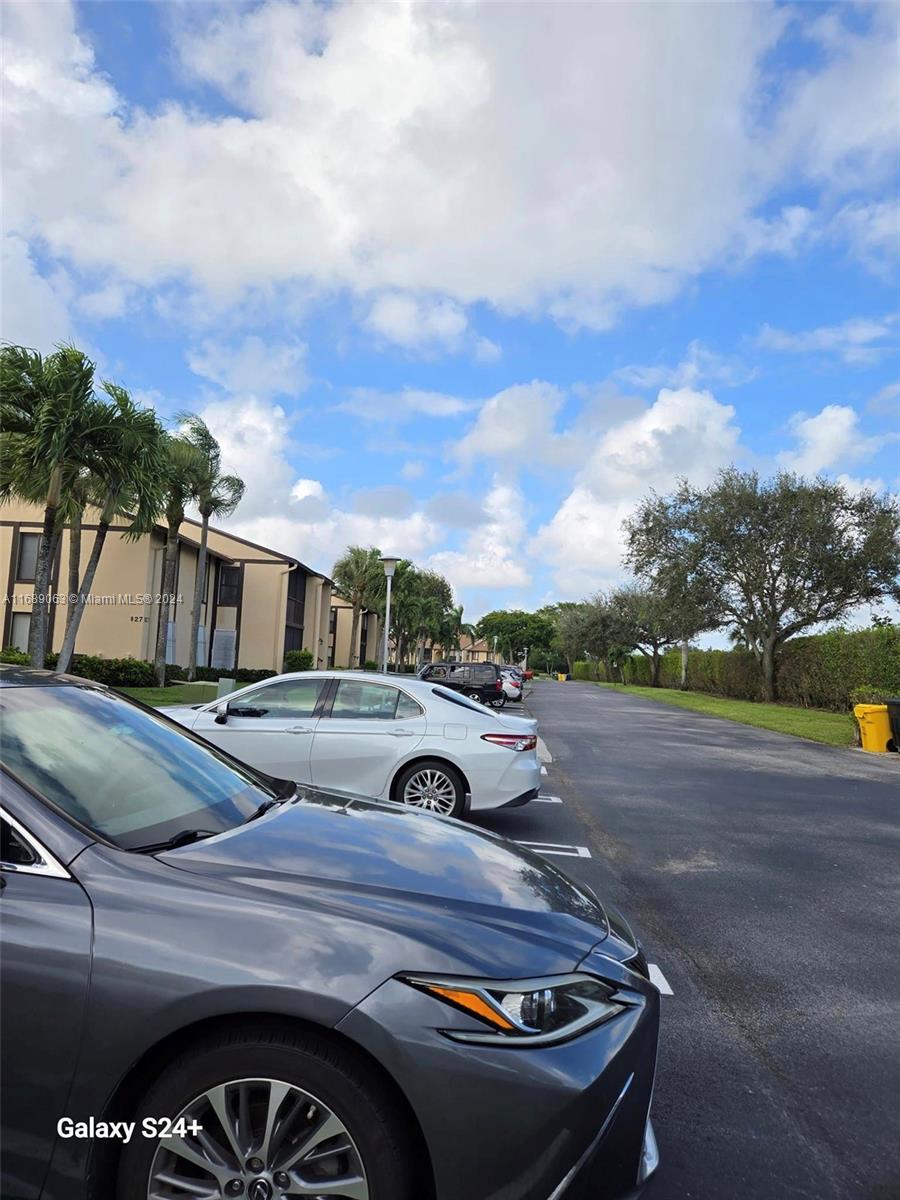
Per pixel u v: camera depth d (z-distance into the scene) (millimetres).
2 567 31422
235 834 2777
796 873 7238
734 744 19078
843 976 4805
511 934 2428
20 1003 2096
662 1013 4215
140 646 31547
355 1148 2059
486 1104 2049
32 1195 2076
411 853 2893
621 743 18328
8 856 2311
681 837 8609
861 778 13820
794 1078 3564
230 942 2154
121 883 2281
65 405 16172
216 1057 2092
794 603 38094
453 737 7797
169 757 3273
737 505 38812
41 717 2963
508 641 141625
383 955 2174
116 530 31625
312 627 49938
